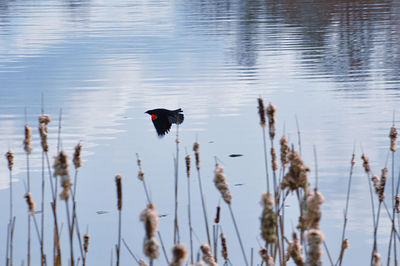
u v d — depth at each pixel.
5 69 23.09
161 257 7.14
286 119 15.01
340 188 9.66
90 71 22.38
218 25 36.16
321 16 39.88
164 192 9.92
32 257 7.38
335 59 24.08
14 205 9.28
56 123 14.95
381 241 7.61
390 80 19.53
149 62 24.22
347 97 17.27
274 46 27.69
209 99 17.48
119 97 18.02
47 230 8.28
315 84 19.31
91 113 16.02
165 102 17.25
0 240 7.92
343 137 13.09
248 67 22.58
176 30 34.09
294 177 3.11
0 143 13.12
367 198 9.15
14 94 18.58
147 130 14.17
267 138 13.21
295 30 33.16
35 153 12.34
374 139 12.87
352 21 36.69
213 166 11.27
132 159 11.88
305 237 2.38
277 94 18.02
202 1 54.81
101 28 35.53
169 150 12.52
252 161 11.45
